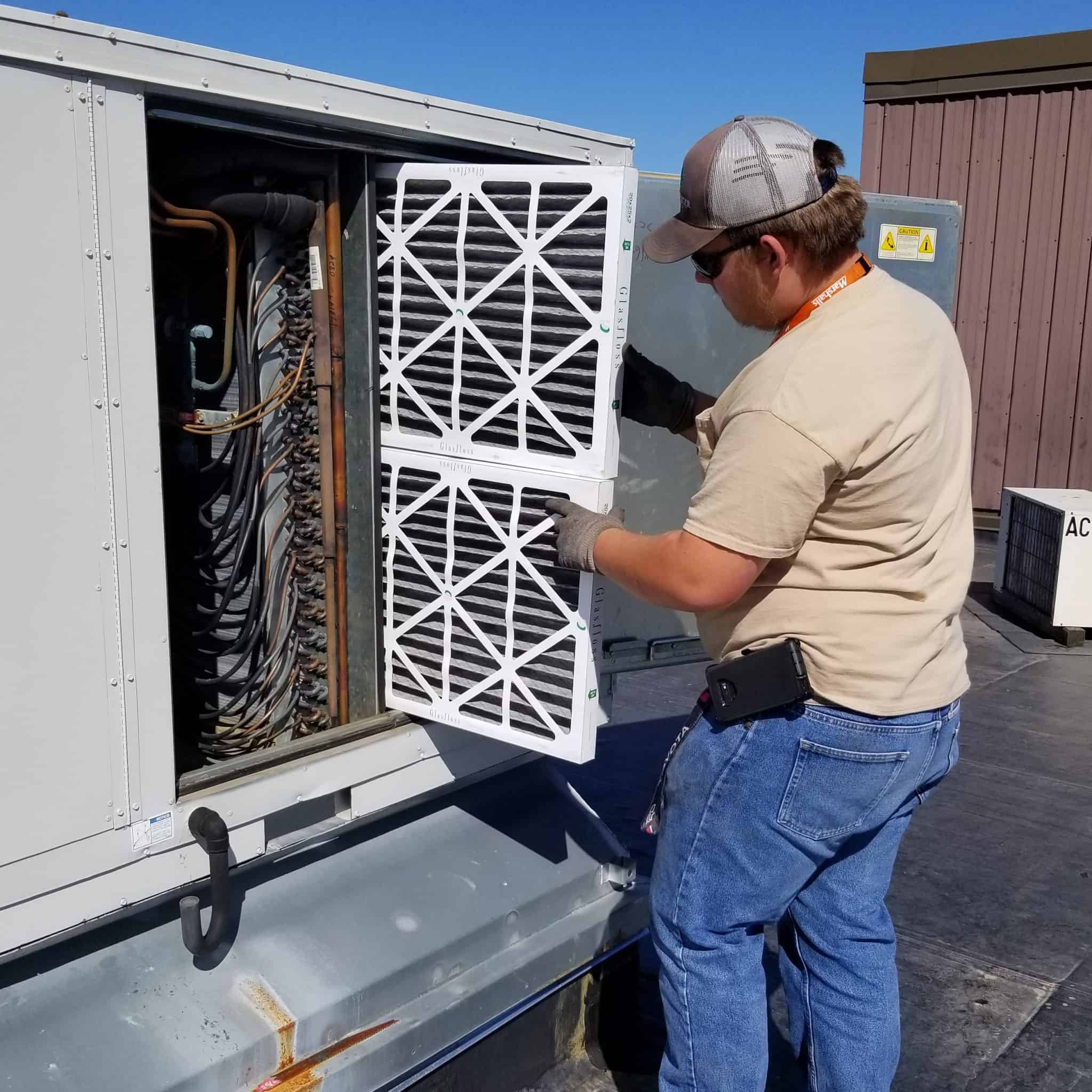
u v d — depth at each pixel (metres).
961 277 7.25
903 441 1.41
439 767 2.06
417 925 1.84
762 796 1.53
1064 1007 2.39
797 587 1.50
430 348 1.87
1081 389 7.01
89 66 1.36
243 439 1.87
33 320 1.36
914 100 7.17
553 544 1.74
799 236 1.47
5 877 1.44
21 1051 1.46
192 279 1.98
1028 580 5.50
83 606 1.47
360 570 1.98
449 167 1.78
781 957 1.84
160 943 1.66
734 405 1.48
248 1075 1.55
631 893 2.19
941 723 1.56
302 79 1.59
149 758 1.58
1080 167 6.75
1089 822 3.28
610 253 1.62
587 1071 2.12
